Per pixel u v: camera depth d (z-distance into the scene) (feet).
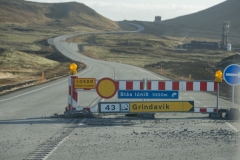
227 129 42.80
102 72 168.86
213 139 37.50
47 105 65.82
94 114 54.75
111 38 552.82
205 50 445.37
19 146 34.68
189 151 32.91
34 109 60.44
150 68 213.25
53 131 41.50
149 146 34.73
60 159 30.37
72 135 39.37
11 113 55.77
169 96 51.80
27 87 104.06
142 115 51.85
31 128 43.19
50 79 134.00
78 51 374.02
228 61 195.62
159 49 447.01
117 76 142.61
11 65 209.26
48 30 620.49
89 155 31.55
